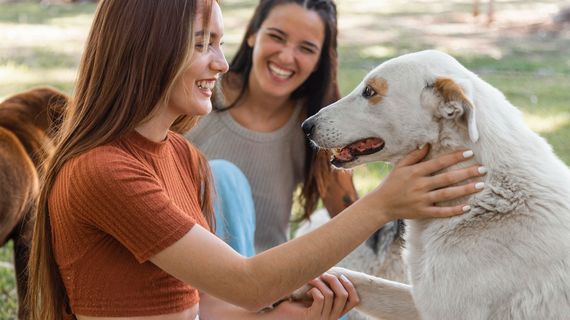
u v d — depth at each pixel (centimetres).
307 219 437
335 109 314
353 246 255
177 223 239
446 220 288
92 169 236
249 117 423
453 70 300
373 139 310
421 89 296
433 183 268
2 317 461
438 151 295
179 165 285
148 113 250
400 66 303
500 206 279
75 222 241
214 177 352
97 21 253
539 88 1025
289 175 432
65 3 1967
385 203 261
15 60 1191
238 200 367
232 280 242
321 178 424
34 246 260
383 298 319
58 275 258
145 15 245
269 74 407
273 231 432
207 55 258
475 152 285
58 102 467
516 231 276
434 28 1608
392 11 1906
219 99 422
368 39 1465
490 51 1327
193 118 314
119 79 247
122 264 246
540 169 284
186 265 239
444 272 283
